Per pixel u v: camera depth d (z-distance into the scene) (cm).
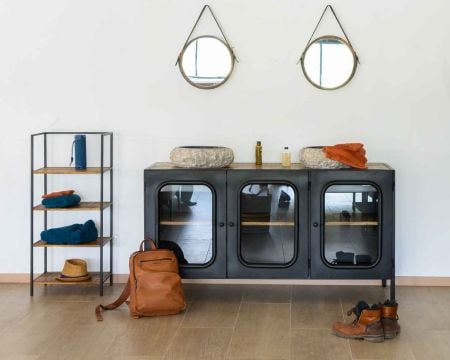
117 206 494
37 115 491
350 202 444
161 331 396
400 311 432
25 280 501
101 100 488
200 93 484
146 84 486
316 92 480
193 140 488
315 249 446
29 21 486
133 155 491
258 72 481
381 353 361
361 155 447
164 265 427
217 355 358
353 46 475
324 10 474
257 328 401
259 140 485
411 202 482
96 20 484
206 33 481
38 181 496
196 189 447
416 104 476
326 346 371
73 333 393
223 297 464
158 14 481
